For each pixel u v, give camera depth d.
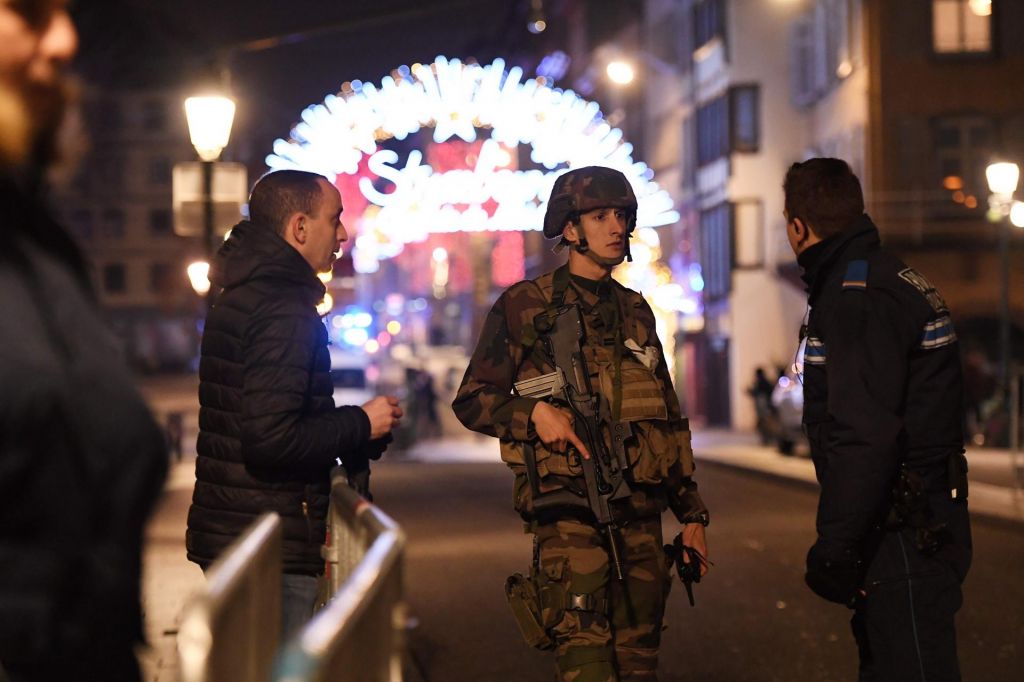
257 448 6.11
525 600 6.81
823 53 56.34
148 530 2.67
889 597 6.15
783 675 10.82
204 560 6.33
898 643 6.15
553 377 6.95
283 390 6.12
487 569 17.28
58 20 2.53
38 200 2.60
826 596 6.05
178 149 133.38
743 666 11.18
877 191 51.72
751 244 60.50
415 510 25.58
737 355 60.50
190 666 2.74
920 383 6.16
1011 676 10.76
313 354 6.27
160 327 132.25
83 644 2.52
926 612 6.14
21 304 2.49
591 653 6.61
